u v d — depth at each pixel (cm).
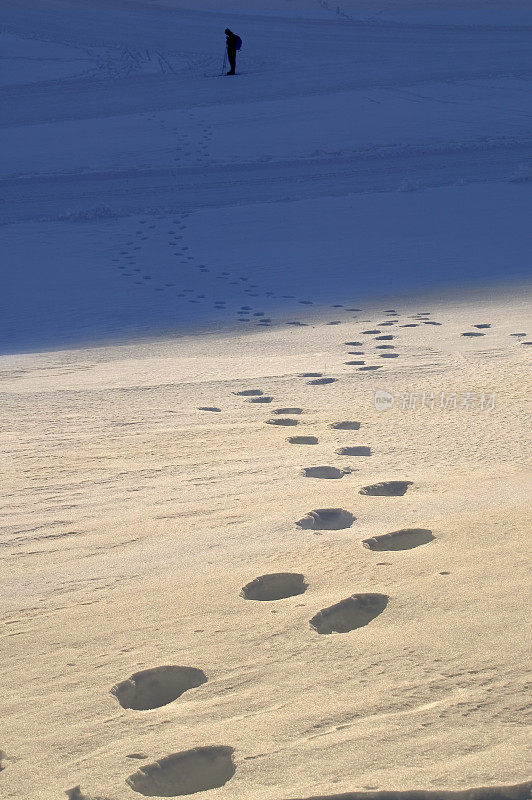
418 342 835
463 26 5578
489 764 159
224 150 2553
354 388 629
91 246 1692
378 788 152
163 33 5256
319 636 219
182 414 561
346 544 293
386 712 180
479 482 370
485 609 229
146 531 326
